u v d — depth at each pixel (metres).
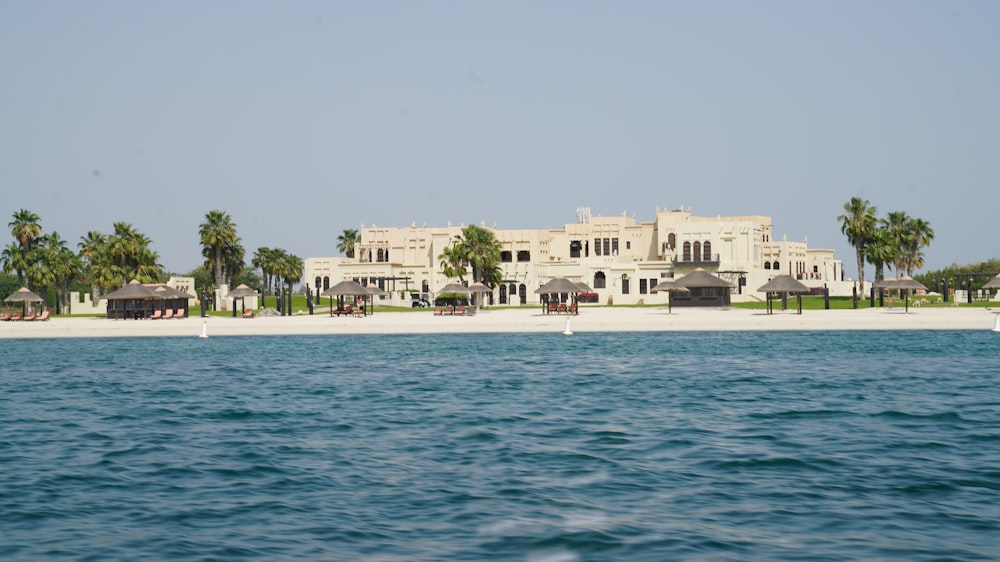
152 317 103.44
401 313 115.25
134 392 40.06
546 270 150.38
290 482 21.59
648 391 38.44
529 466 23.19
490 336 76.62
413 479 21.81
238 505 19.41
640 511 18.66
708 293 115.25
